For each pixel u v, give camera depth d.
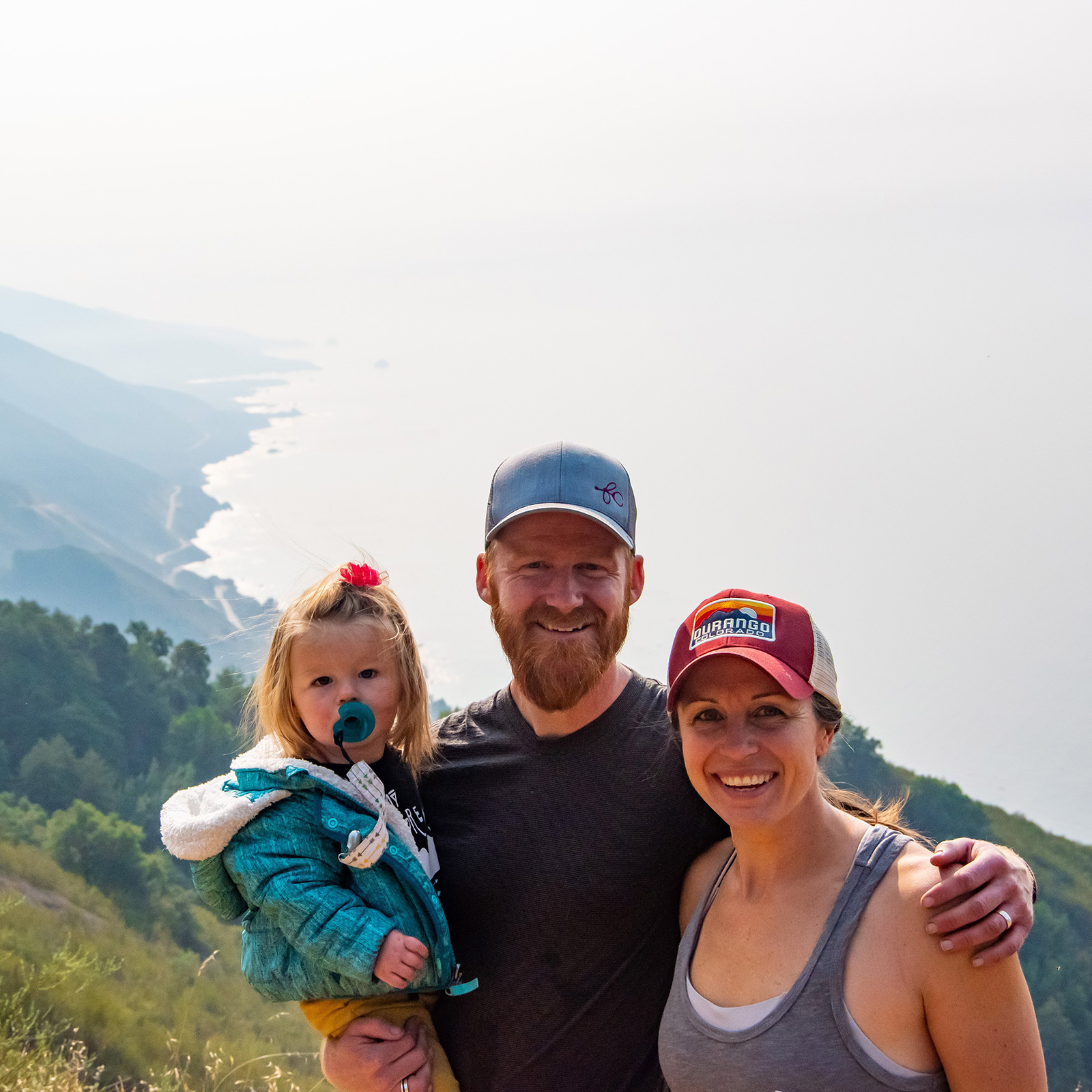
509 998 2.53
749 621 2.10
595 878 2.47
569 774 2.57
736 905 2.19
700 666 2.10
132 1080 6.78
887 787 48.03
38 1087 5.09
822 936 1.96
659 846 2.47
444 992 2.63
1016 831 49.38
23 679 49.66
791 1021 1.92
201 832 2.49
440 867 2.65
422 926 2.52
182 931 27.59
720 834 2.52
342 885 2.54
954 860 1.89
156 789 46.09
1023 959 34.41
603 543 2.55
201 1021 11.59
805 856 2.10
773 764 2.05
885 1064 1.84
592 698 2.60
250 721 2.83
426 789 2.75
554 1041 2.48
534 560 2.55
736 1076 1.93
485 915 2.57
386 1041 2.49
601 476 2.62
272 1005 13.93
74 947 14.72
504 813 2.61
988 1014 1.81
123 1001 10.87
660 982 2.49
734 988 2.06
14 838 29.67
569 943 2.48
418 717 2.78
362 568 2.82
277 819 2.54
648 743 2.56
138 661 55.34
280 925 2.46
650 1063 2.47
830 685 2.16
